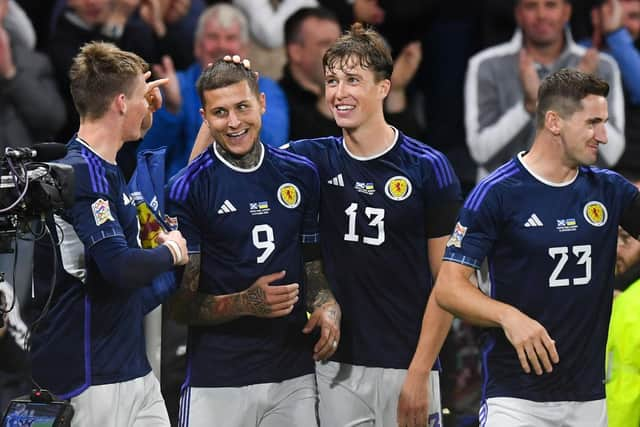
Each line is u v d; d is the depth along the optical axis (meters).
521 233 16.97
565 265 17.02
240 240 17.69
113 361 16.95
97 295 16.78
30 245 24.09
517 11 27.97
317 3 29.64
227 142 17.45
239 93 17.30
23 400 16.27
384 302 18.38
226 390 17.91
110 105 16.86
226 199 17.66
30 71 26.47
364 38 17.92
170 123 25.38
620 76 29.09
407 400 18.09
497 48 28.05
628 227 17.58
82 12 27.00
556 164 17.03
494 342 17.28
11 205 15.51
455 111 29.92
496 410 17.22
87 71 16.84
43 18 29.69
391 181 18.16
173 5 28.17
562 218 17.02
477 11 30.50
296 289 17.44
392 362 18.44
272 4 29.02
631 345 18.92
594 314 17.27
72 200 15.92
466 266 17.00
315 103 26.53
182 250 16.73
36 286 16.95
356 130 18.03
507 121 27.67
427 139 30.12
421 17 30.30
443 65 30.06
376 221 18.17
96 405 16.81
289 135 26.23
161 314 20.56
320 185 18.30
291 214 17.89
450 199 18.28
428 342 17.95
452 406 24.62
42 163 15.91
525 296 17.08
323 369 18.70
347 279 18.34
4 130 26.12
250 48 28.70
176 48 28.27
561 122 16.80
